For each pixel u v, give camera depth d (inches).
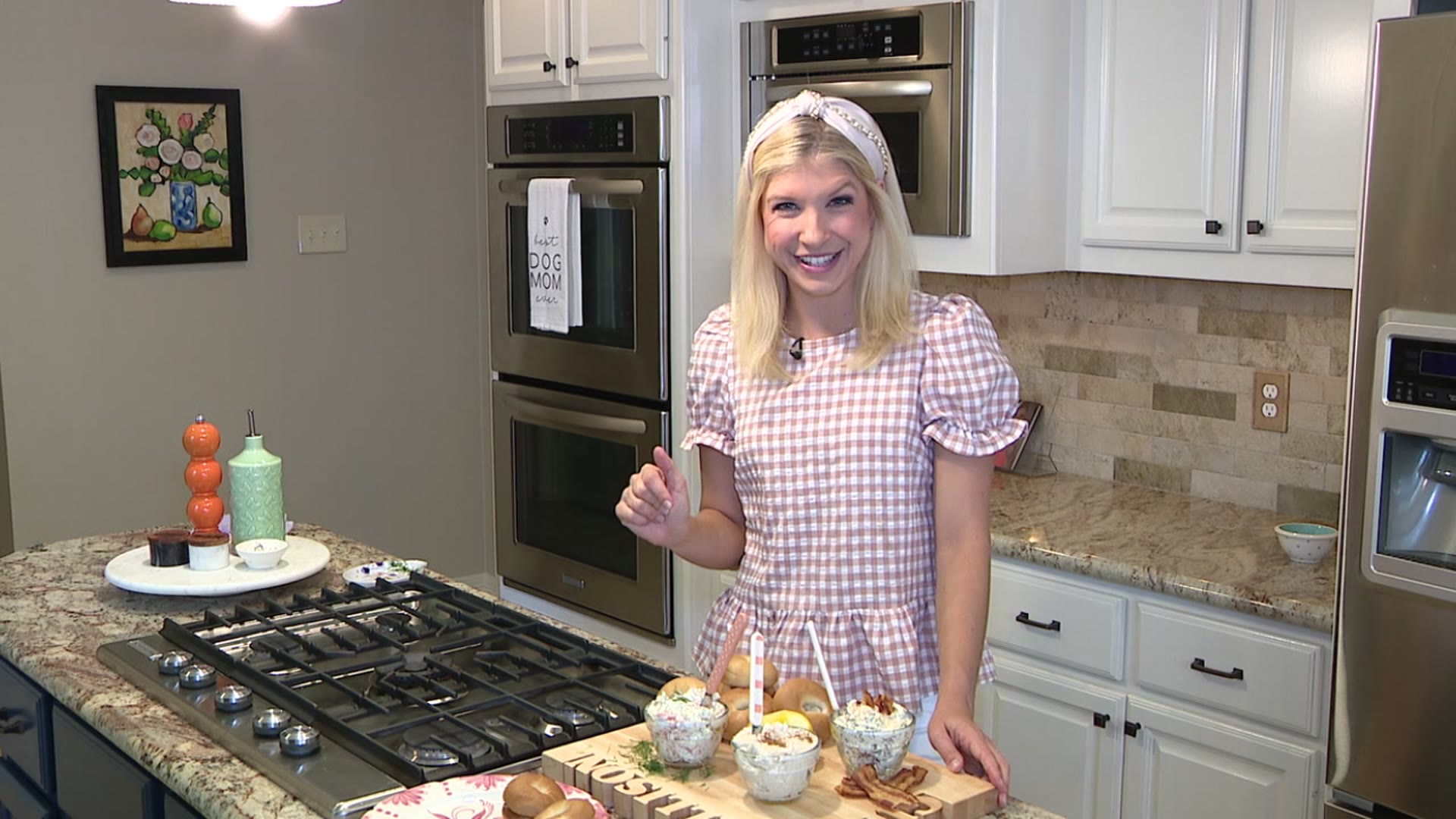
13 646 84.3
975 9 110.7
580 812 55.0
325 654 78.5
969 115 112.3
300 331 181.2
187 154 168.2
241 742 67.0
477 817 57.4
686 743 60.1
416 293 191.5
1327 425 114.4
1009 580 111.0
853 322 73.4
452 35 190.4
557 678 75.0
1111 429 130.0
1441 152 79.4
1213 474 123.0
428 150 189.9
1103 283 128.6
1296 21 100.7
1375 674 86.4
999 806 61.1
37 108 158.9
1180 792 102.2
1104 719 105.7
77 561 103.0
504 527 152.6
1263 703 96.5
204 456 98.2
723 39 128.6
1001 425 71.9
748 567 75.5
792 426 72.9
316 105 179.0
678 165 127.3
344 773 63.2
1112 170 114.3
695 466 130.3
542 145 139.9
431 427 195.8
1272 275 105.0
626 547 137.0
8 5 156.0
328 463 186.1
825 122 70.0
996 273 113.0
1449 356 80.0
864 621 71.8
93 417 166.2
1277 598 94.7
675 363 130.3
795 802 57.9
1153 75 110.3
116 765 73.9
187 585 91.0
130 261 165.6
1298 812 95.3
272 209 176.9
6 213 158.1
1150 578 101.0
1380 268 82.9
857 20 118.2
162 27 166.2
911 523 72.2
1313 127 100.6
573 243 136.0
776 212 70.2
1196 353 122.6
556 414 140.9
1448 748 83.3
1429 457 84.0
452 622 84.7
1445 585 81.7
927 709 72.3
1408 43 80.3
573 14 136.1
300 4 84.1
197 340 172.7
